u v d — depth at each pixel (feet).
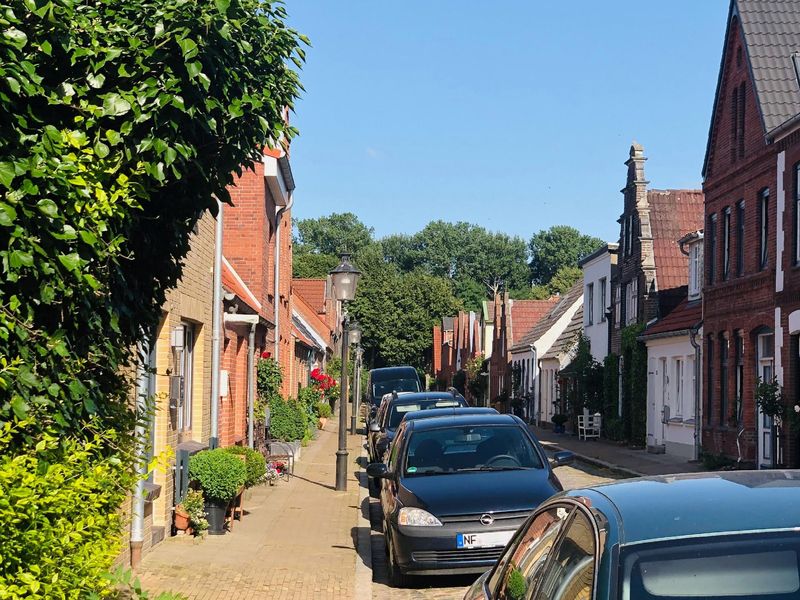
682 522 11.99
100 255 16.21
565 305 168.66
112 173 17.40
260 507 53.52
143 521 34.30
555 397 157.38
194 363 46.73
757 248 80.02
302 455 92.94
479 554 33.35
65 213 15.60
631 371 112.27
